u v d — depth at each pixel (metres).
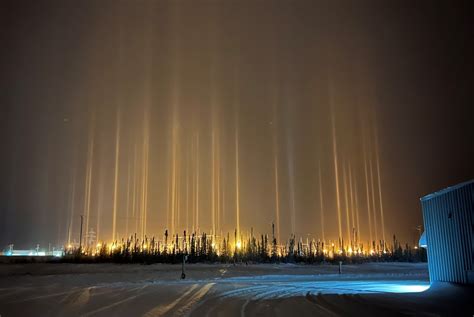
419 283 33.72
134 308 17.05
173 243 79.88
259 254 79.44
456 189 23.56
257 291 25.48
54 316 14.90
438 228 25.47
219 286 29.05
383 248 95.06
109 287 26.95
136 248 74.12
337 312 16.42
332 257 84.75
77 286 27.72
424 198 27.41
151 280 35.72
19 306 17.28
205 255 74.56
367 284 32.38
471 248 21.88
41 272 46.53
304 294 23.77
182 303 18.89
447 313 16.48
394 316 15.62
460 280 22.78
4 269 50.94
